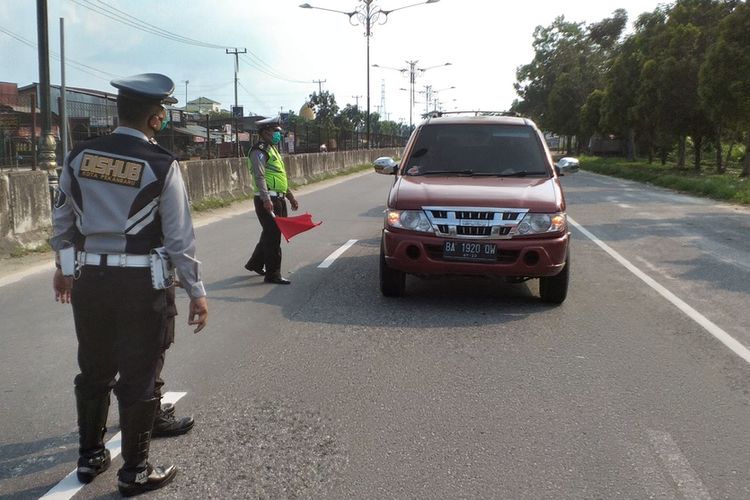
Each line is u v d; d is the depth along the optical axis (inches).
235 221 542.9
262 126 297.3
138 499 124.4
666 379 184.7
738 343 216.2
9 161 747.4
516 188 259.3
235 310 256.5
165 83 123.8
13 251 370.3
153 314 123.1
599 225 511.5
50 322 242.5
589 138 2295.8
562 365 195.5
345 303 266.7
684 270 335.0
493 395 172.9
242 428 154.0
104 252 121.0
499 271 244.4
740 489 127.6
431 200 248.7
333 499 124.0
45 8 436.5
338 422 157.1
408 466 136.3
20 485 130.0
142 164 119.5
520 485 128.9
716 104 962.1
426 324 237.5
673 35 1195.9
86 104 796.0
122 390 124.3
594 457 140.0
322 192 844.6
